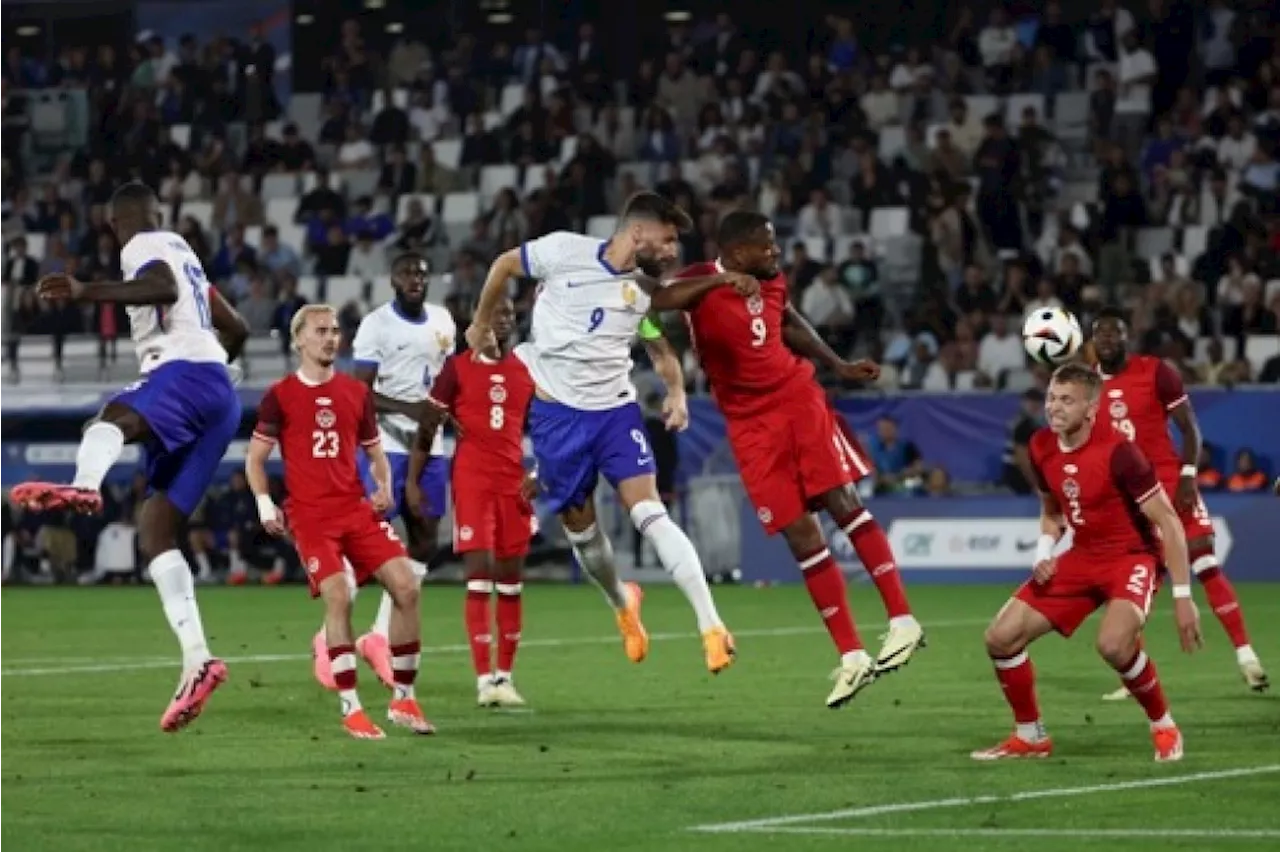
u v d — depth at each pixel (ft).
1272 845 73.77
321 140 338.75
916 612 201.98
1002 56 321.11
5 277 303.48
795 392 110.52
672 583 261.85
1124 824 78.38
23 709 122.62
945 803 83.82
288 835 77.41
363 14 360.07
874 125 318.86
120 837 77.10
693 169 316.19
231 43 347.56
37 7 367.86
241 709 121.70
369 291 303.89
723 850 73.82
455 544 124.47
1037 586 97.25
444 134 335.47
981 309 273.54
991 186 291.38
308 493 110.63
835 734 107.55
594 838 76.48
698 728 110.83
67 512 279.28
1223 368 253.24
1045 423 246.47
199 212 325.42
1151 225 292.20
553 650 163.22
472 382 124.06
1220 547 241.96
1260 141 295.28
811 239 296.51
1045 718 113.39
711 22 344.69
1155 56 310.24
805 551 110.32
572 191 305.32
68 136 342.85
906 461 256.52
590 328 113.60
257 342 290.76
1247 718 113.39
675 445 261.65
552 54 342.23
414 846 75.05
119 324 296.71
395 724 111.96
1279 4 313.32
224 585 271.08
